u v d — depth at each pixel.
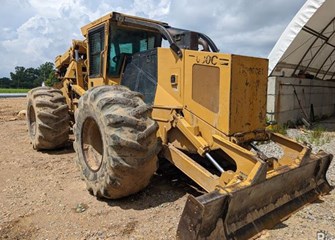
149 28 4.81
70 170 4.79
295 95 10.87
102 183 3.35
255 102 3.64
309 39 9.88
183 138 3.79
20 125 9.29
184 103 3.77
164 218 3.22
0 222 3.12
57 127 5.58
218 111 3.46
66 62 7.36
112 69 4.75
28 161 5.25
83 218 3.21
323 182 3.98
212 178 3.24
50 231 2.96
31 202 3.60
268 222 3.03
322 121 12.30
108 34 4.59
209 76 3.52
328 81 13.98
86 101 3.61
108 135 3.12
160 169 4.59
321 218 3.27
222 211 2.64
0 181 4.29
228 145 3.27
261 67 3.67
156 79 4.09
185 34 4.04
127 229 2.99
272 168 3.56
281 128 8.91
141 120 3.18
